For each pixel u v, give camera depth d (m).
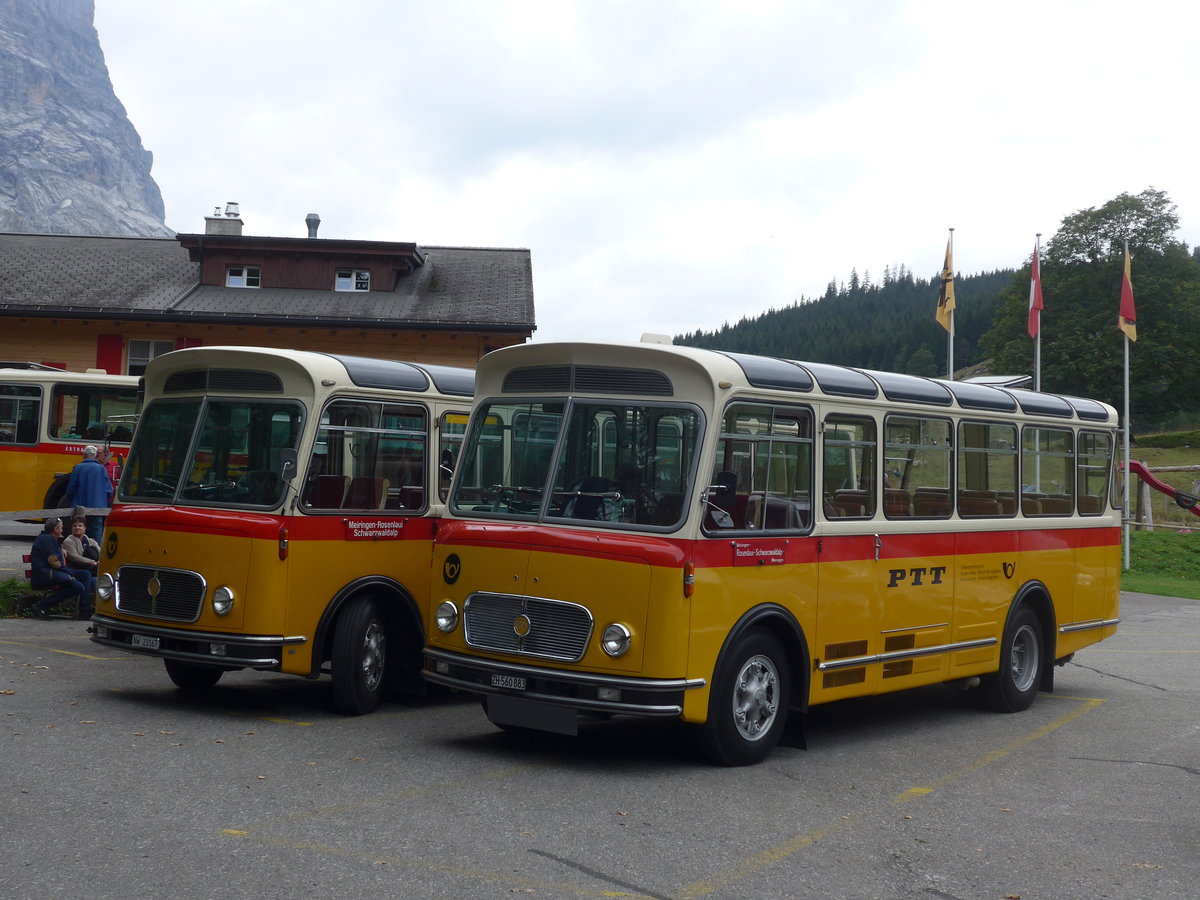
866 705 12.00
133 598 10.05
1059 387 63.16
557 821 6.93
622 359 8.62
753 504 8.70
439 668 8.80
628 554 8.08
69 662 12.00
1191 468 40.00
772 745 8.86
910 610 10.33
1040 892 6.07
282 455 9.74
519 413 9.02
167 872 5.70
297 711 10.25
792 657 9.12
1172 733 10.80
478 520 8.86
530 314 33.16
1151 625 20.58
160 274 35.66
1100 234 63.03
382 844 6.31
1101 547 13.46
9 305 31.95
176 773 7.71
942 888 6.07
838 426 9.59
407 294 34.62
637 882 5.89
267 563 9.60
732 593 8.43
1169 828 7.42
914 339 169.25
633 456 8.48
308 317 32.03
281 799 7.16
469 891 5.61
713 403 8.34
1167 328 61.44
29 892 5.35
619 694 7.98
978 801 7.98
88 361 32.62
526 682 8.27
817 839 6.84
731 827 7.00
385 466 10.55
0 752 8.04
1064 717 11.63
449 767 8.23
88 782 7.37
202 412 10.35
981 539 11.30
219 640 9.55
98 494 15.84
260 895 5.43
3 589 15.05
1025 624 12.02
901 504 10.30
